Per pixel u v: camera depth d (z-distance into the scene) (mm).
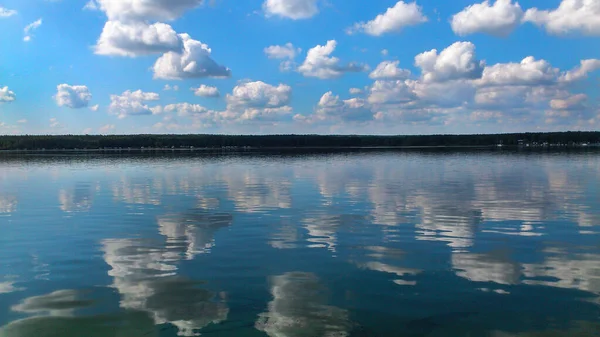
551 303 9992
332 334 8672
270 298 10445
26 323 9250
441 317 9359
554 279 11547
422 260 13344
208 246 15312
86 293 10883
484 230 17469
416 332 8742
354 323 9125
